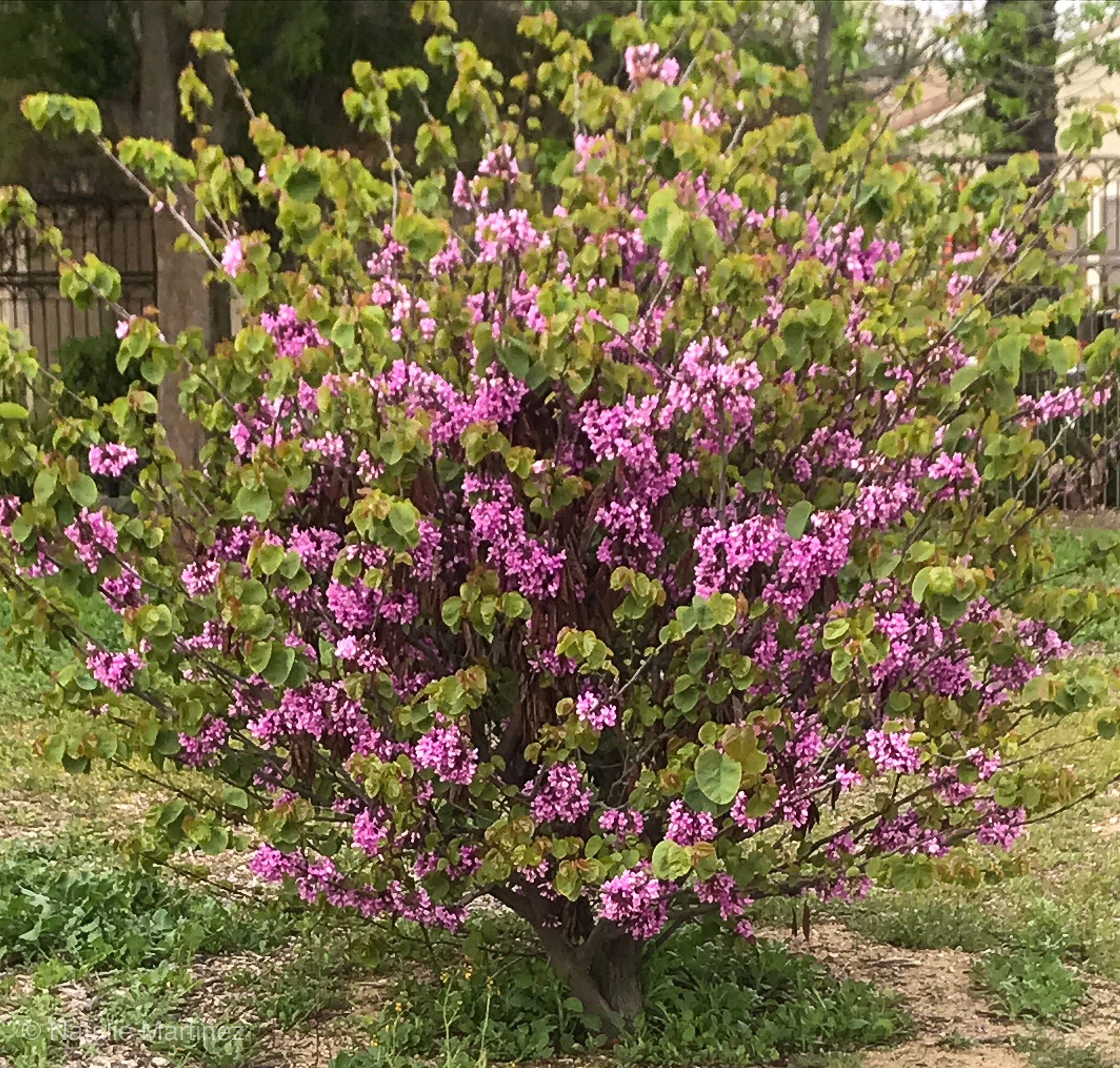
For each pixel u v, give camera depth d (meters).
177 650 3.87
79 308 3.96
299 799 3.74
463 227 4.08
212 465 4.20
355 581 3.73
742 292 3.58
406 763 3.57
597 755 4.14
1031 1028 4.24
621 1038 4.07
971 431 3.78
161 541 3.96
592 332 3.44
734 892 3.84
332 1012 4.39
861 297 3.90
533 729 3.78
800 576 3.62
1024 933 4.93
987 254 4.13
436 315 3.72
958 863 3.80
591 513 3.61
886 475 3.75
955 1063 3.99
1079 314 3.84
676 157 3.69
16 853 5.57
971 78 10.84
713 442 3.71
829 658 3.80
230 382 3.84
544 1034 4.05
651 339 3.69
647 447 3.51
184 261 11.24
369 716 3.79
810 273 3.61
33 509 3.61
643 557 3.72
